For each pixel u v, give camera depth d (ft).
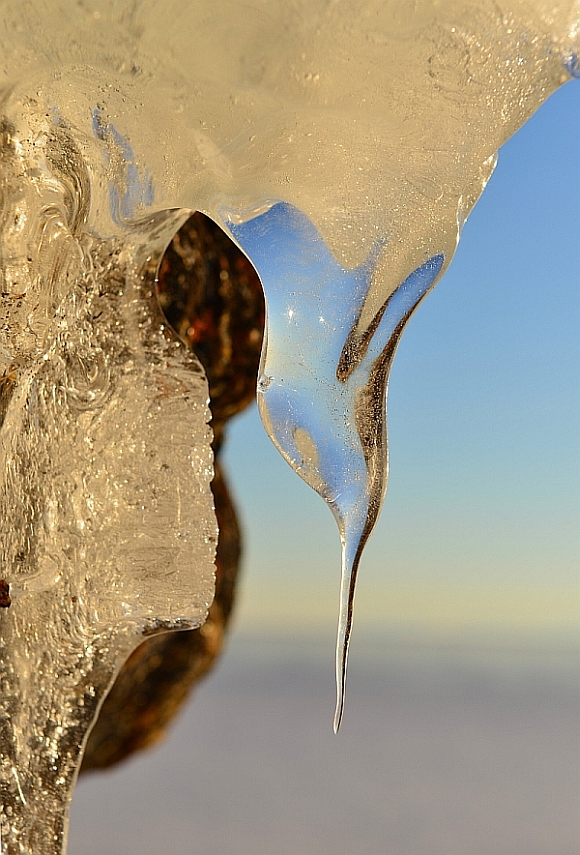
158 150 1.68
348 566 1.71
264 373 1.70
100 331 1.80
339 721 1.70
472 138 1.67
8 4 1.64
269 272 1.69
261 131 1.66
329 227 1.68
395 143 1.66
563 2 1.64
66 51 1.65
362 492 1.70
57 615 1.81
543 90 1.68
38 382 1.80
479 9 1.62
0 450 1.81
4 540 1.81
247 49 1.63
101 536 1.80
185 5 1.62
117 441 1.80
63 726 1.83
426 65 1.64
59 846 1.83
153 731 2.79
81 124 1.69
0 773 1.80
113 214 1.74
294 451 1.70
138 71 1.65
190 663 2.69
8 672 1.81
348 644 1.71
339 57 1.63
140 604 1.80
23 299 1.76
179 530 1.80
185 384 1.82
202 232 2.24
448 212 1.68
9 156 1.71
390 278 1.68
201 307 2.28
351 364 1.69
